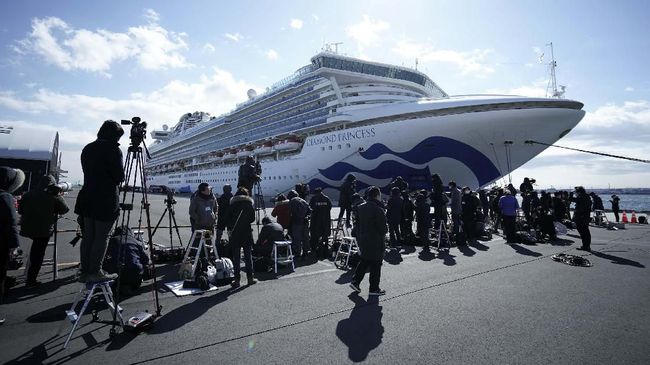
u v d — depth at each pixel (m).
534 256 7.46
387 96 26.22
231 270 5.18
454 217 9.57
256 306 4.07
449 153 20.89
